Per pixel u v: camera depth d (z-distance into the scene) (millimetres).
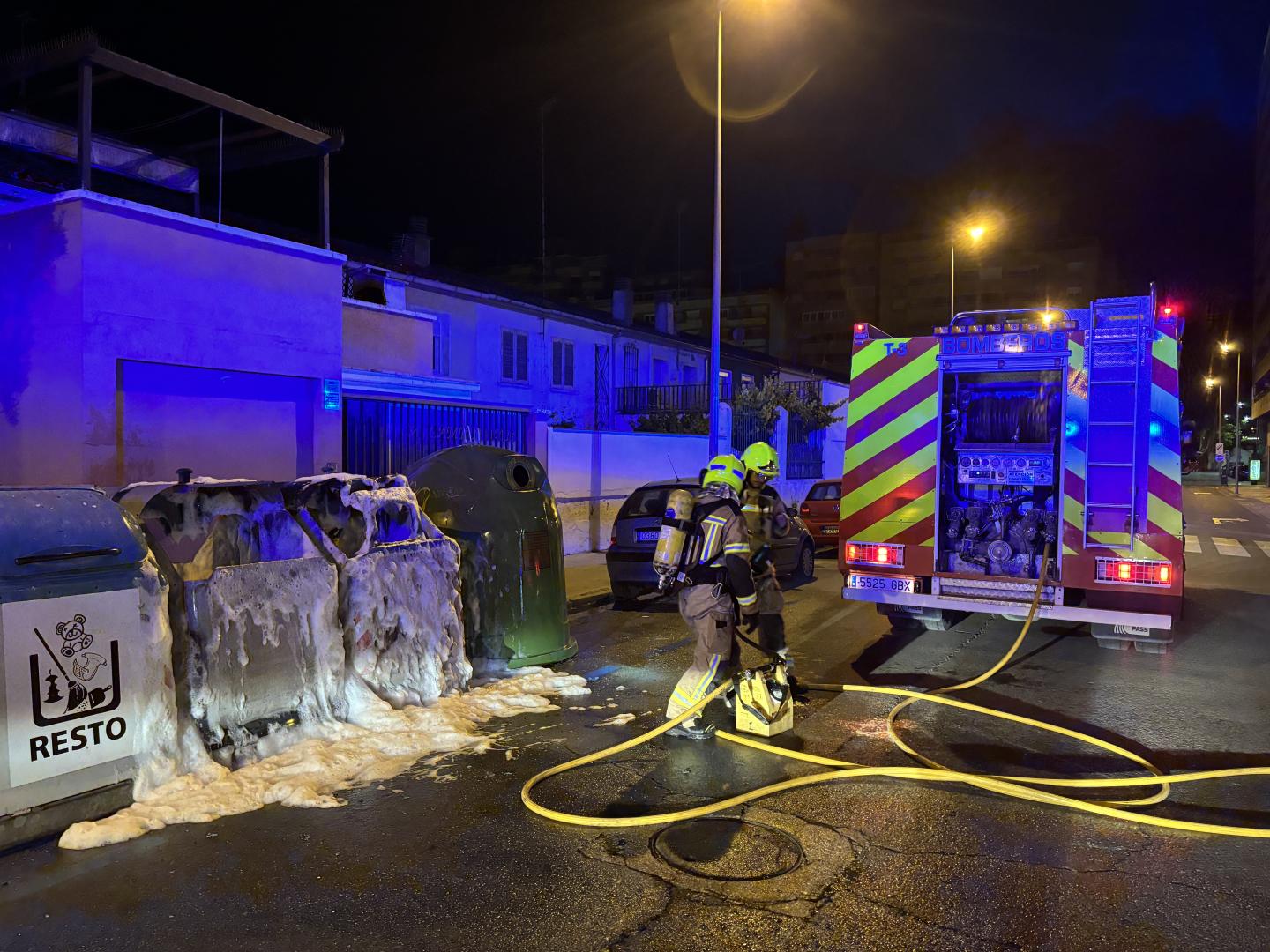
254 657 4672
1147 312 6602
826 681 6625
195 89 9125
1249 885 3453
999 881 3479
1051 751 5020
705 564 5125
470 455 6926
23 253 8305
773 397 22125
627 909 3252
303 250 9898
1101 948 3010
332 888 3396
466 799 4277
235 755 4484
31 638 3707
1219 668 7020
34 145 10898
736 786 4438
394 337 14000
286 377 9945
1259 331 78188
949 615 8391
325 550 5258
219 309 9070
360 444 11180
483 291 20000
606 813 4105
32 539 3746
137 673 4090
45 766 3746
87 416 7934
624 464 15758
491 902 3299
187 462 8953
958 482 7551
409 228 20812
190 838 3809
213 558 5160
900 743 5078
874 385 7605
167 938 3047
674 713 5129
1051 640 8094
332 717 5047
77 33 8062
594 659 7160
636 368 26500
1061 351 6844
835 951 2988
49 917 3174
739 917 3199
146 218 8367
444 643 5836
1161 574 6578
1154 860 3658
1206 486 57125
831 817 4074
